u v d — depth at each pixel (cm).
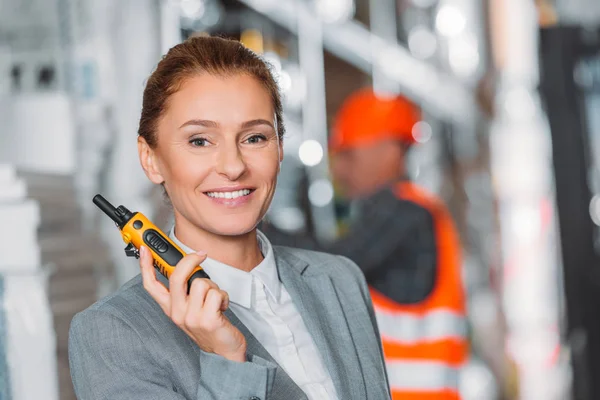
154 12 278
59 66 257
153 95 147
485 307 574
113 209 139
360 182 327
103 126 258
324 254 180
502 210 602
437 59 596
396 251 307
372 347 167
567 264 366
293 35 516
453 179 595
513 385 544
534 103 611
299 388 148
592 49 364
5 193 219
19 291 215
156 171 152
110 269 254
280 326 155
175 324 144
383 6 575
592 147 366
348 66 551
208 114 142
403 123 329
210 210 145
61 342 225
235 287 152
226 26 474
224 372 133
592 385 363
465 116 600
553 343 553
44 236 230
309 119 517
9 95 254
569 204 365
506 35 625
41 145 252
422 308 306
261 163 146
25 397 211
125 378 139
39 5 255
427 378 304
